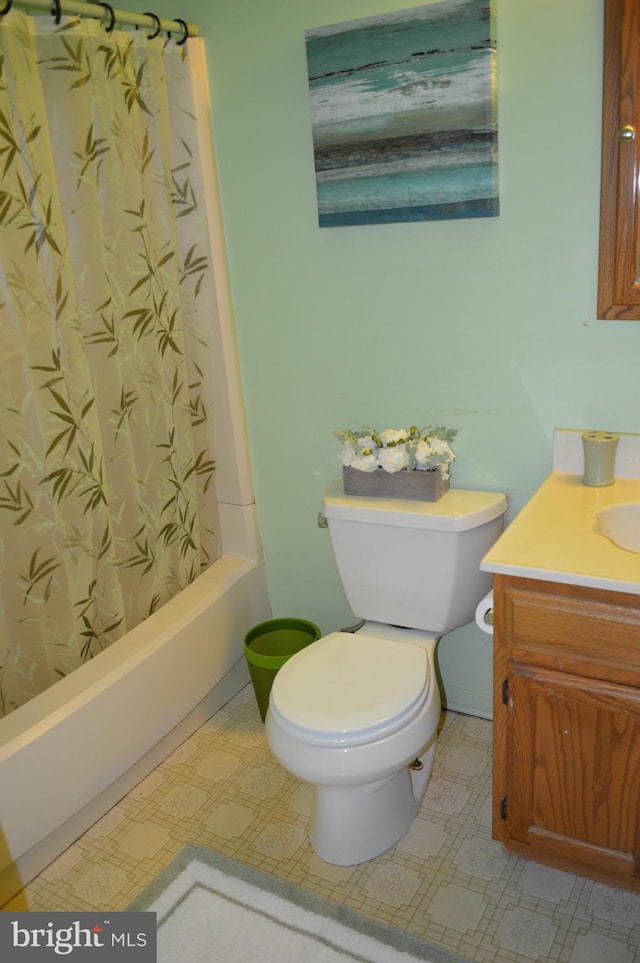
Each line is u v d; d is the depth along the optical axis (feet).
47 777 6.09
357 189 6.33
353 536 6.68
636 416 6.04
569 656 5.06
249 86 6.68
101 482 6.51
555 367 6.21
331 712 5.67
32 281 5.74
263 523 8.30
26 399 5.90
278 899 5.90
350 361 7.10
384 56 5.85
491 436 6.68
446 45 5.61
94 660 6.80
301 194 6.77
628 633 4.80
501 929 5.55
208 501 8.14
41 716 6.13
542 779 5.50
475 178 5.85
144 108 6.57
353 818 6.06
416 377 6.83
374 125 6.07
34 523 6.20
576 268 5.86
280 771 7.24
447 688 7.79
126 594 7.34
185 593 7.78
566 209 5.75
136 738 6.89
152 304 6.89
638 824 5.24
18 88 5.42
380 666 6.15
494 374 6.47
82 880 6.23
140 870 6.28
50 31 5.63
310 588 8.34
